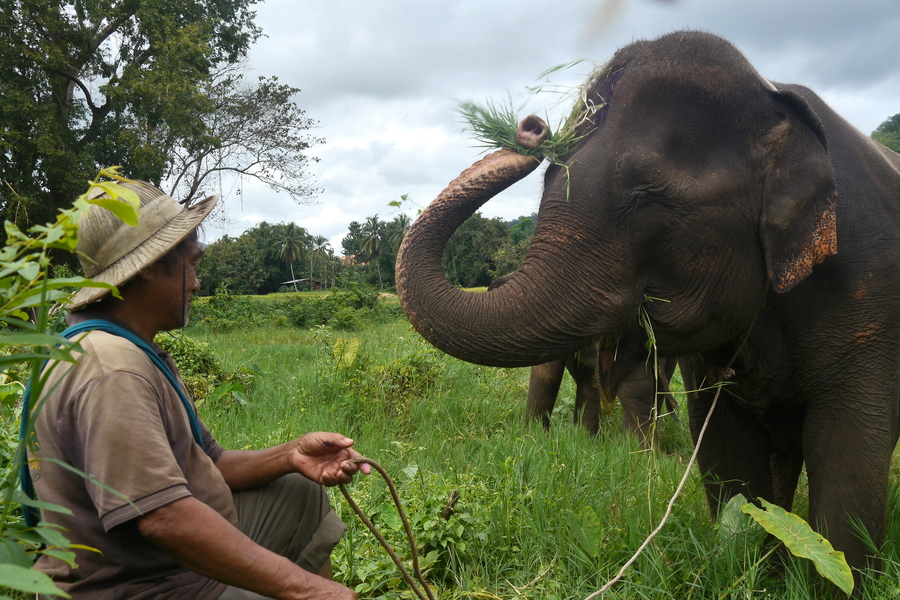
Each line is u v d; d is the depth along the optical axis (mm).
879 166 2877
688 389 3252
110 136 18938
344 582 2666
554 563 2777
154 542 1535
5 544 1115
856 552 2604
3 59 17469
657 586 2615
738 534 2756
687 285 2479
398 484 3404
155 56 21125
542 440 4570
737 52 2545
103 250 1739
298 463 2072
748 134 2471
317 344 12047
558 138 2535
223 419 5016
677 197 2391
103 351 1612
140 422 1555
